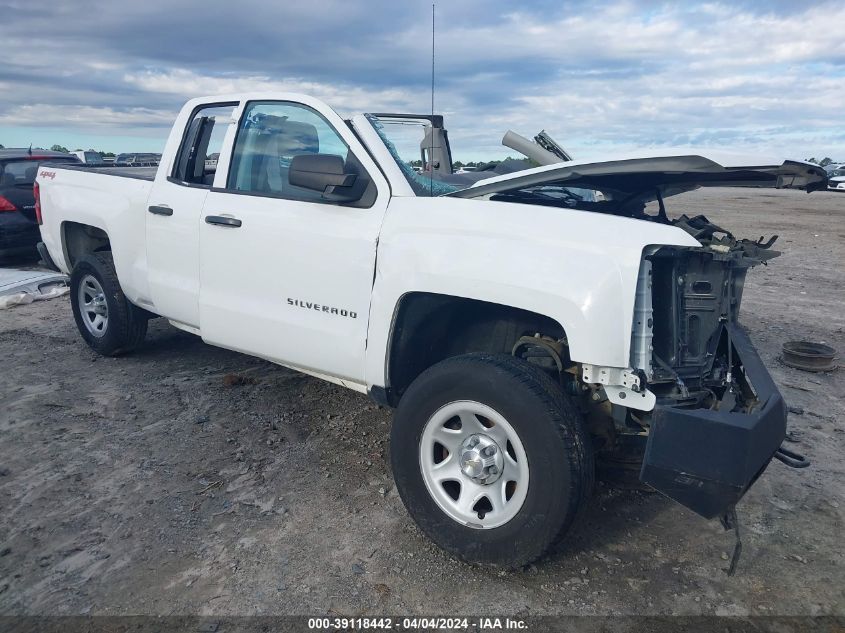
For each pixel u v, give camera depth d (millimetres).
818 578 3049
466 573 3018
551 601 2859
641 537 3348
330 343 3635
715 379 3088
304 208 3758
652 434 2670
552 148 4816
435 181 3773
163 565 3021
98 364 5523
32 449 4047
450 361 3062
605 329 2695
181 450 4086
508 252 2941
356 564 3062
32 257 9812
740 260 2986
